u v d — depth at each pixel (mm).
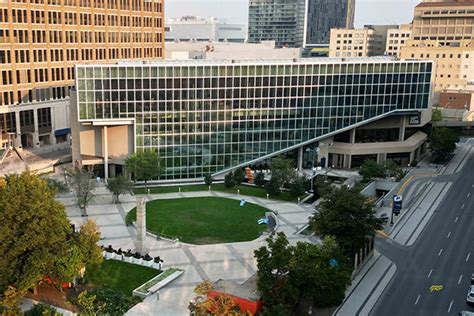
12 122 117188
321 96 110000
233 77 103438
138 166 96500
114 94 98250
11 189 56594
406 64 113062
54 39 123438
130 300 57562
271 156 110688
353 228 64562
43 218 55250
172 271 65000
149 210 87812
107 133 102812
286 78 106688
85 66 95438
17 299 51719
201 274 65188
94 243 60094
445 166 124250
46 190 64688
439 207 94625
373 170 105375
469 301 59750
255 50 167875
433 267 69812
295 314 56125
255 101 106188
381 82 112812
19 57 115688
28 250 54469
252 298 54594
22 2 114250
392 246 76750
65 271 55844
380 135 123625
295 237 77750
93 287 60312
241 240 76188
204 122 104438
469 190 105312
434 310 58375
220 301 48062
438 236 80938
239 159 108812
